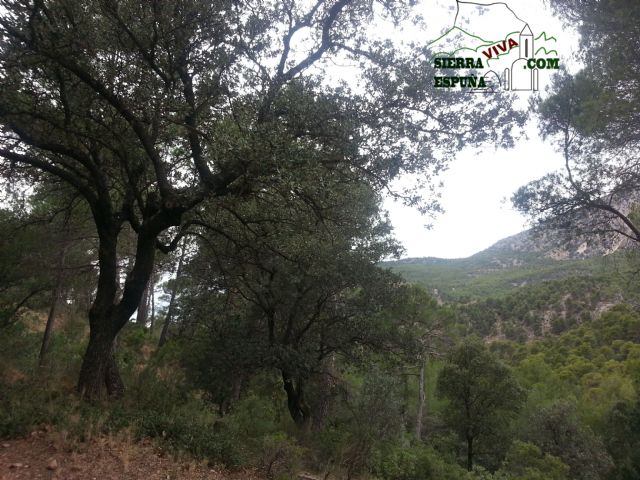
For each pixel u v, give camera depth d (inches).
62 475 186.2
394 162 310.7
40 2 267.1
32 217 446.6
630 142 385.7
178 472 221.0
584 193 431.2
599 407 929.5
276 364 467.8
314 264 441.1
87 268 532.4
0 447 201.8
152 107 311.0
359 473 348.2
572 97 392.2
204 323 531.8
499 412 930.7
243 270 454.6
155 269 647.1
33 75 302.0
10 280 416.2
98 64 293.9
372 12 351.9
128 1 293.0
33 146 325.1
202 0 294.2
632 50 321.7
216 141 292.2
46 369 380.5
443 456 630.5
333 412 552.1
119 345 616.7
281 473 275.1
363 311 509.4
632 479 631.8
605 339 1814.7
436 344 928.9
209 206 345.1
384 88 315.9
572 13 354.6
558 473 587.5
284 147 270.4
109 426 246.8
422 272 6122.1
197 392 488.7
